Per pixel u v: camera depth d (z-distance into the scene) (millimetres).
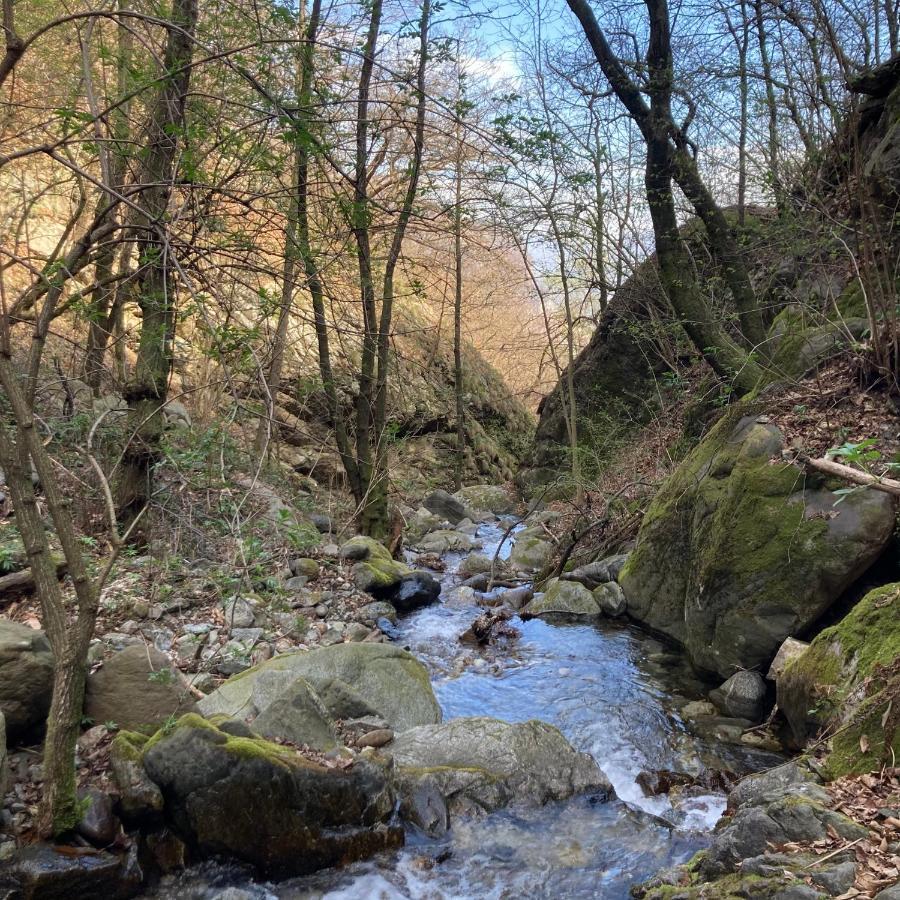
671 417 12227
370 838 3770
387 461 9305
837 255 7934
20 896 3059
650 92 8570
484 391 20469
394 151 7488
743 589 5699
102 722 4012
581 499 10898
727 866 3205
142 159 5336
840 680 4324
